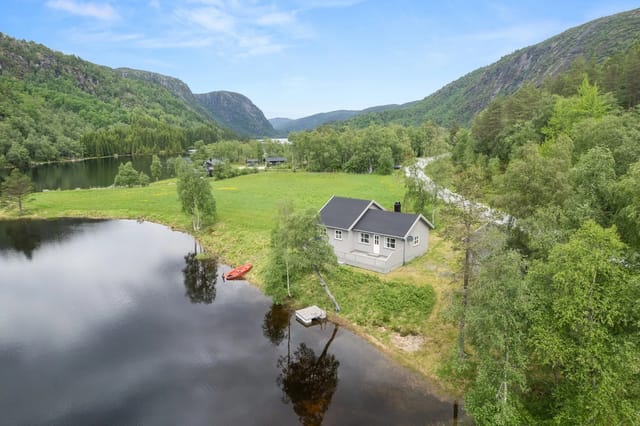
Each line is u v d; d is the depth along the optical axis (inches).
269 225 2241.6
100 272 1738.4
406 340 1114.7
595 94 2416.3
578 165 1154.7
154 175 5068.9
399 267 1517.0
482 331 733.3
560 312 669.3
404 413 846.5
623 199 937.5
